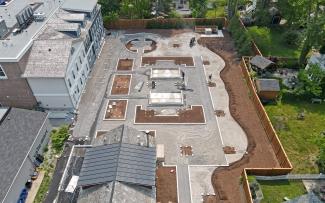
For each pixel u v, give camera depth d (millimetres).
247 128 46906
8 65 44062
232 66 60750
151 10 78625
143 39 70062
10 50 45312
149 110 50094
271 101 51688
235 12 72250
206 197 37500
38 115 43781
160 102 51219
